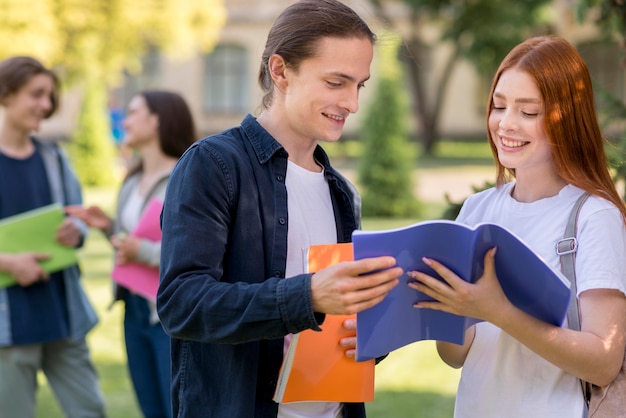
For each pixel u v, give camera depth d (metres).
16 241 4.24
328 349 2.37
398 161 15.71
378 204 15.62
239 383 2.31
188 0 18.83
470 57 23.94
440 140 33.16
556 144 2.40
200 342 2.36
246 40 32.47
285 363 2.32
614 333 2.26
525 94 2.38
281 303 2.08
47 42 14.77
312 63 2.29
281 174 2.42
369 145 15.83
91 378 4.54
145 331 4.36
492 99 2.53
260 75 2.53
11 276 4.19
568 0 18.97
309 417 2.47
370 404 5.79
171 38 18.98
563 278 2.08
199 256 2.22
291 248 2.44
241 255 2.32
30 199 4.38
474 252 2.11
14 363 4.24
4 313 4.19
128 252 4.25
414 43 28.80
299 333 2.31
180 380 2.39
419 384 6.31
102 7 17.19
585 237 2.33
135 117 4.52
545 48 2.40
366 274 2.08
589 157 2.43
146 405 4.45
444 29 24.03
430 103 32.84
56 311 4.35
